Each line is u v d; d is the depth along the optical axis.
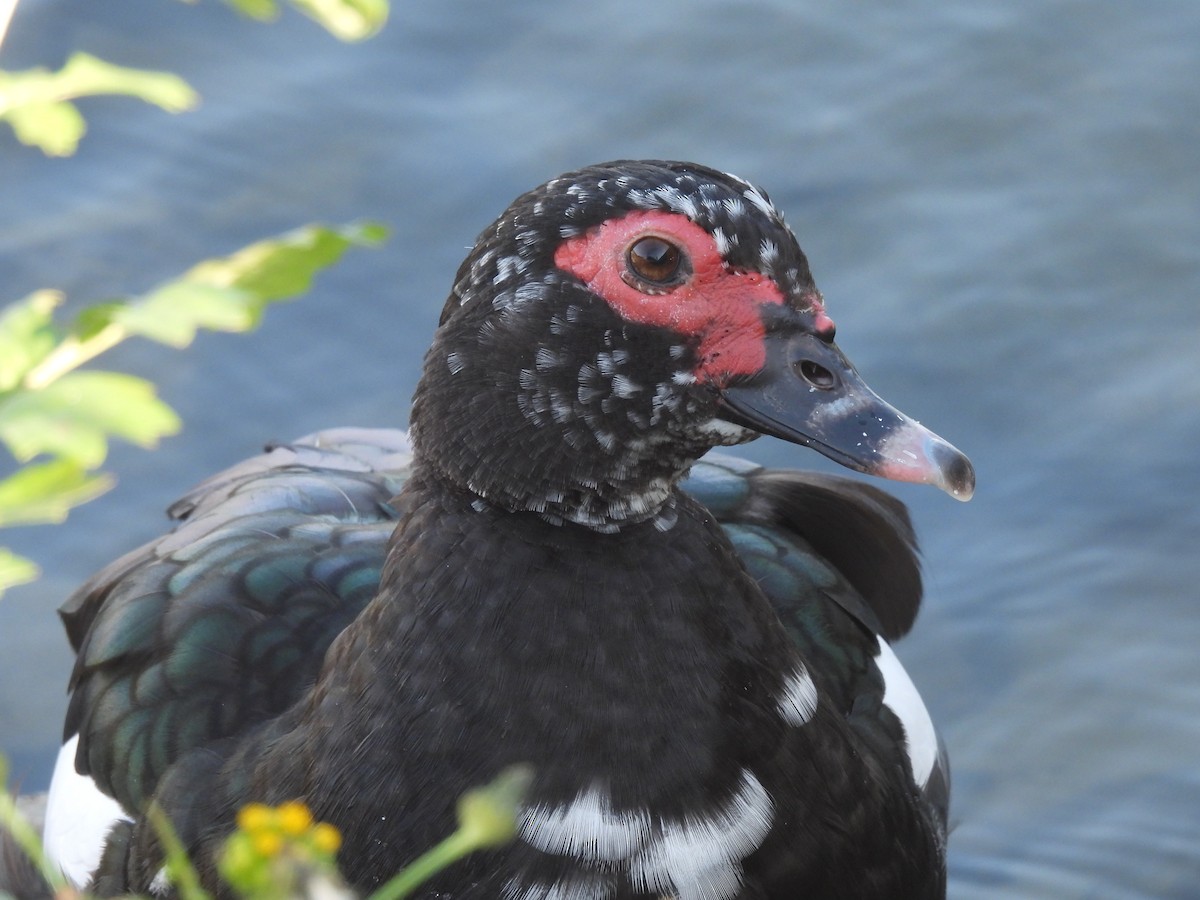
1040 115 12.95
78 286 11.77
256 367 11.80
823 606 8.23
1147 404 11.59
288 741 6.58
